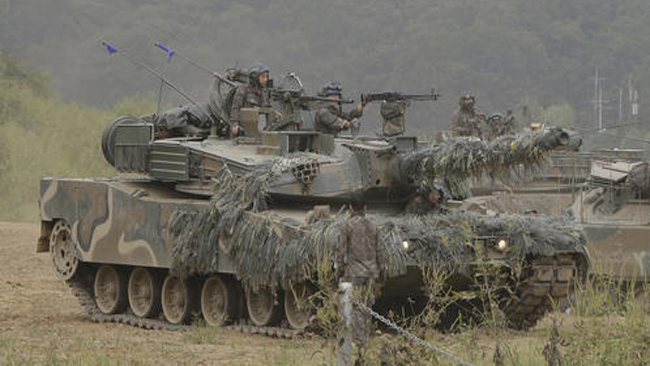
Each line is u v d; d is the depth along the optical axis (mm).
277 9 191375
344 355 29781
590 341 30703
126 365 35500
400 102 53344
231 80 55531
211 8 182000
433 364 30031
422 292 47906
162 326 51094
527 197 66500
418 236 42500
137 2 168875
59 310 57812
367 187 47094
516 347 35844
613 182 57156
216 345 41750
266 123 53344
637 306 32938
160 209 49969
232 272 46000
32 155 138875
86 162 140375
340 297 30031
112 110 147125
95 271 57000
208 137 53594
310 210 47312
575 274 46688
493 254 44500
